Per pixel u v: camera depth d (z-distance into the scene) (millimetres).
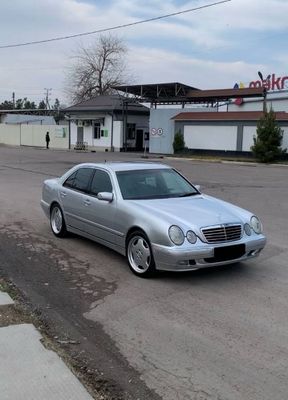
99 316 5207
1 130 65500
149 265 6344
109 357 4242
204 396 3611
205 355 4277
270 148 34531
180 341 4570
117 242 6992
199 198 7289
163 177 7699
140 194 7172
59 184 8789
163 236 6078
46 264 7191
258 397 3596
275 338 4625
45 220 10648
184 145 43594
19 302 5492
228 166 30781
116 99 52906
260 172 26031
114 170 7543
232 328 4859
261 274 6684
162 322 5031
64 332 4777
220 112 41562
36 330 4516
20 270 6891
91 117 52625
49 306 5496
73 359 4156
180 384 3787
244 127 39375
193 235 6059
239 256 6336
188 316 5188
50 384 3570
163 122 45750
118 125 50562
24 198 14070
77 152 46000
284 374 3934
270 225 10453
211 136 41656
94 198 7551
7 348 4117
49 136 56969
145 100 47594
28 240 8703
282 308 5414
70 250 7980
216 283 6281
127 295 5855
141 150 53219
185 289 6055
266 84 46719
